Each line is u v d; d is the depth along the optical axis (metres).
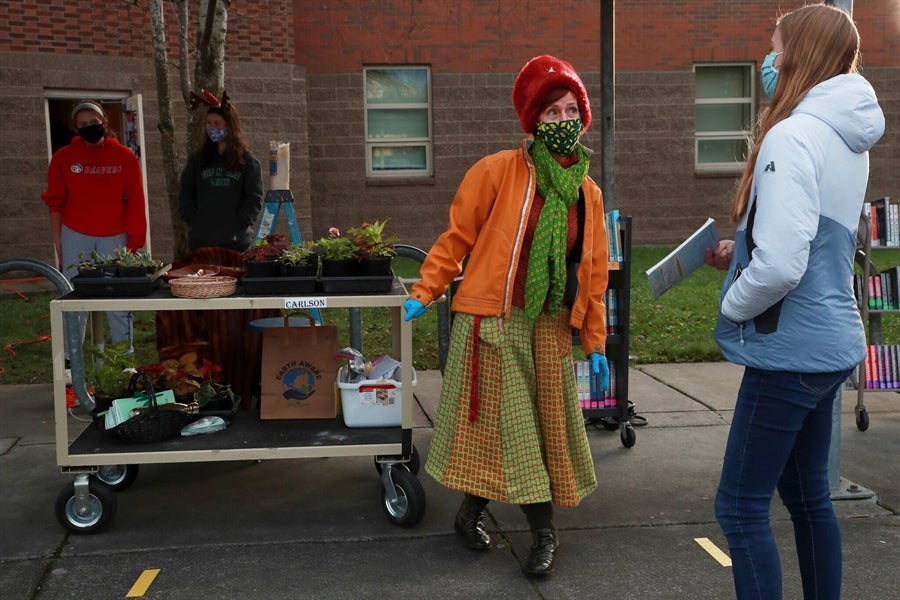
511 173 3.08
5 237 10.38
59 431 3.46
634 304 8.62
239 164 5.16
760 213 2.31
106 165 5.61
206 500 3.95
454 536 3.56
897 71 13.30
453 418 3.19
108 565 3.31
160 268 3.73
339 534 3.58
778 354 2.38
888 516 3.73
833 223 2.37
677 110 13.16
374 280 3.53
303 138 11.93
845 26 2.44
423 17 12.43
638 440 4.77
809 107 2.38
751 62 13.26
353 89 12.40
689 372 6.30
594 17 12.78
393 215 12.71
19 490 4.05
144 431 3.56
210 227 5.17
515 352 3.11
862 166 2.41
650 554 3.40
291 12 11.64
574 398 3.22
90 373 4.46
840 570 2.58
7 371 6.23
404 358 3.58
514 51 12.66
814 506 2.57
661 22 12.96
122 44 10.71
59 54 10.37
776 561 2.46
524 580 3.20
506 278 3.06
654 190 13.26
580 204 3.15
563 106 3.01
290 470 4.33
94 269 3.53
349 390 3.75
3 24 10.09
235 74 11.40
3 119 10.21
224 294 3.46
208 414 3.80
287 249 3.70
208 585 3.16
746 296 2.33
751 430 2.46
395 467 3.64
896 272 5.03
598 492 4.04
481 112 12.70
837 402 3.92
